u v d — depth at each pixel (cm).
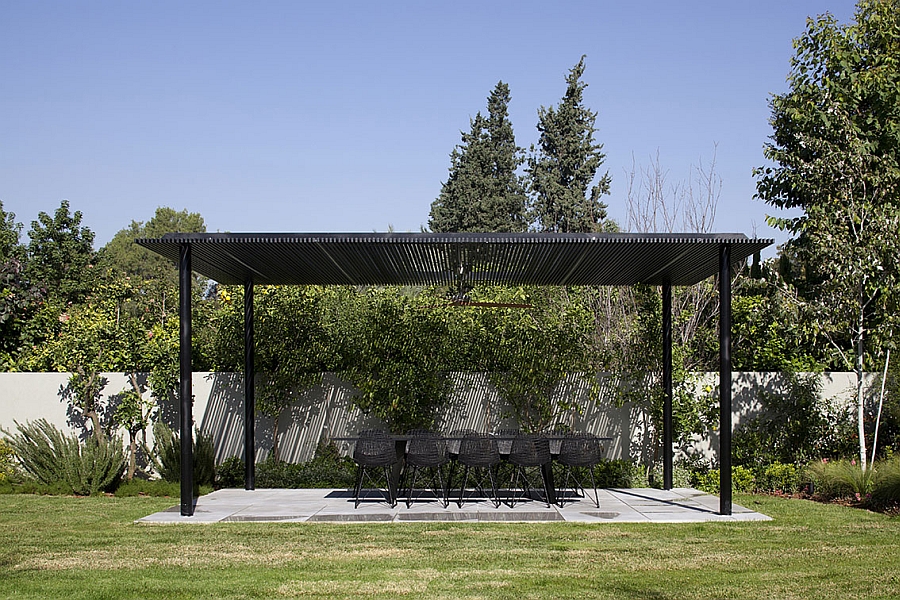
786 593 511
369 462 857
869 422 1070
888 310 950
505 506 879
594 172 2772
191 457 823
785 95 1202
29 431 1029
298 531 739
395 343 1100
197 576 560
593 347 1163
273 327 1109
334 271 923
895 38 1123
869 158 992
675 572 572
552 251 802
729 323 802
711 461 1101
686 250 796
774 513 841
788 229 1140
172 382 1095
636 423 1114
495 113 2988
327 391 1131
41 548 659
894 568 581
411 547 664
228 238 755
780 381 1091
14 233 2192
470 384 1120
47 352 1183
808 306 982
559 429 1102
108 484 1007
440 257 838
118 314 1291
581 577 557
